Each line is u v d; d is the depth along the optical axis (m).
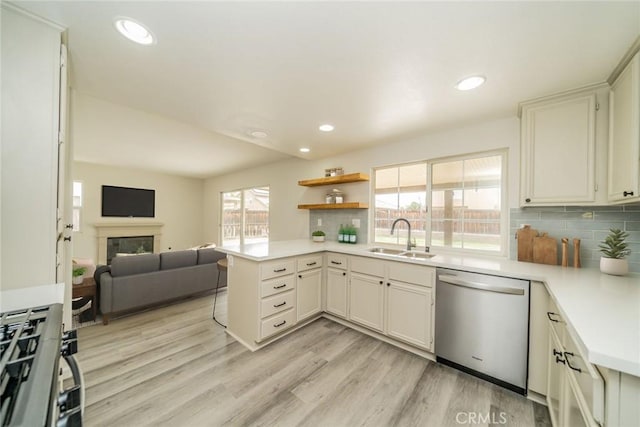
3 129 1.16
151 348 2.26
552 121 1.83
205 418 1.47
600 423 0.75
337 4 1.08
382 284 2.42
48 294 1.17
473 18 1.14
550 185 1.83
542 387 1.61
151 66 1.55
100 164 5.46
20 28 1.18
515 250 2.18
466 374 1.92
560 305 1.10
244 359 2.10
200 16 1.15
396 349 2.28
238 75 1.65
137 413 1.50
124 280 2.86
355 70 1.58
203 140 3.56
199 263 3.61
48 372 0.56
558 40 1.28
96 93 1.89
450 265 2.00
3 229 1.17
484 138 2.36
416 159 2.84
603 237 1.83
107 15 1.15
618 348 0.72
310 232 4.07
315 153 3.60
